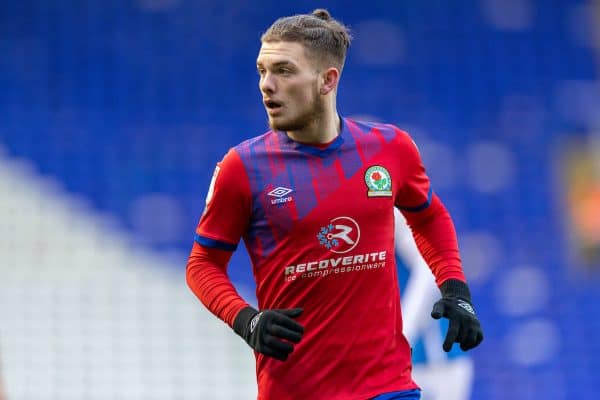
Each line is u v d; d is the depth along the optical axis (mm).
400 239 17016
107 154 44000
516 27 52906
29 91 46125
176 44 48781
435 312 11828
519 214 46594
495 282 44062
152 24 49188
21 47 47500
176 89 47406
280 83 11352
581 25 53812
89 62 47562
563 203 47375
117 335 37281
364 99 49250
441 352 17234
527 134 49250
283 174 11562
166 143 45156
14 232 40281
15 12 48344
